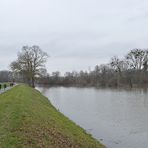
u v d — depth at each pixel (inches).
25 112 697.6
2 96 1331.2
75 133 658.2
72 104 1809.8
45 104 1258.0
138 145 738.8
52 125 637.9
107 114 1314.0
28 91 1728.6
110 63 4872.0
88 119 1159.6
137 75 4414.4
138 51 4468.5
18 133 488.4
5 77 5841.5
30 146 436.1
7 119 615.8
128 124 1046.4
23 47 3732.8
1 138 464.8
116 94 2716.5
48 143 480.4
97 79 5329.7
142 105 1685.5
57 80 6018.7
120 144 741.9
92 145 605.0
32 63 3646.7
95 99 2178.9
